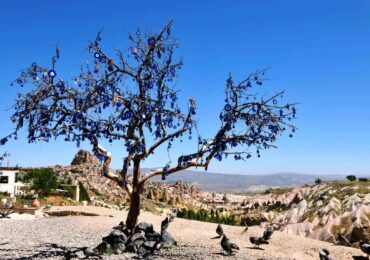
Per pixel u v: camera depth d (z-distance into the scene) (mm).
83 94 18859
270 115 19438
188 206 188375
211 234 29000
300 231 95500
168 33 19594
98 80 19062
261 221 117062
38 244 23453
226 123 19094
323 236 87438
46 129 18406
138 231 21297
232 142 19531
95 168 176875
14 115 18688
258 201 141375
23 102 18656
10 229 30156
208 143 19922
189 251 21672
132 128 19188
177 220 36031
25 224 33531
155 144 20234
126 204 134875
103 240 20766
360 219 87312
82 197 103500
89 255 18734
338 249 24391
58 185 96125
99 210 44281
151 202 165750
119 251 20203
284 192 139000
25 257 19109
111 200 141250
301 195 128000
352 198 103000
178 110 19891
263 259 20578
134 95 19516
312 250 23938
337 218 92812
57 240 25219
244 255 21375
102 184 157375
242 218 121500
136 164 20766
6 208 43438
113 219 36719
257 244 24344
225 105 19266
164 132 20156
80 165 184250
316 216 103250
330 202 105688
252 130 19562
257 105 19406
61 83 18797
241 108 19562
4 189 83750
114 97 18656
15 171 86188
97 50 19000
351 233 84250
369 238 81250
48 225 32812
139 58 19578
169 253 20812
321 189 122625
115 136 19281
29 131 18562
